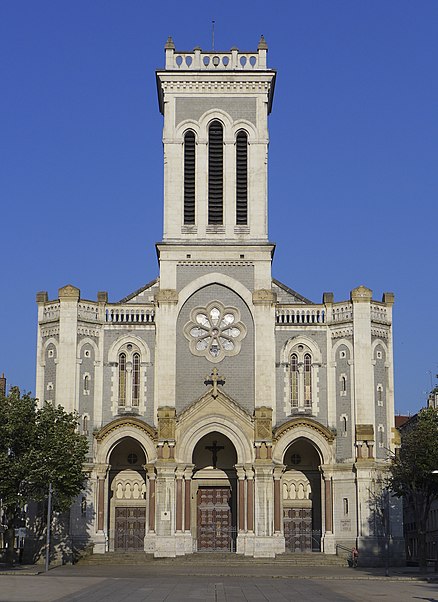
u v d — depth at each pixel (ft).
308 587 185.78
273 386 281.33
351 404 277.85
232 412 276.21
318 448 277.44
